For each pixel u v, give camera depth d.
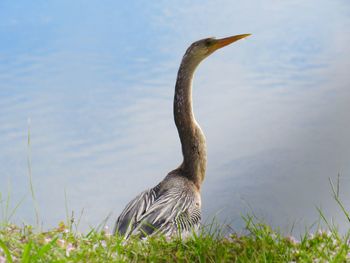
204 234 12.15
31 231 10.78
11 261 8.98
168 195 14.95
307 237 12.08
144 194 15.21
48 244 9.30
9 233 10.52
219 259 11.04
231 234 12.20
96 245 10.91
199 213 15.34
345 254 10.89
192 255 11.38
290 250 11.32
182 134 16.62
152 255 11.11
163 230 13.62
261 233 11.84
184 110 16.59
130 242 11.61
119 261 10.30
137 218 13.89
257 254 11.15
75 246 10.66
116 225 14.28
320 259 10.77
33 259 9.21
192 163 16.38
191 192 15.52
